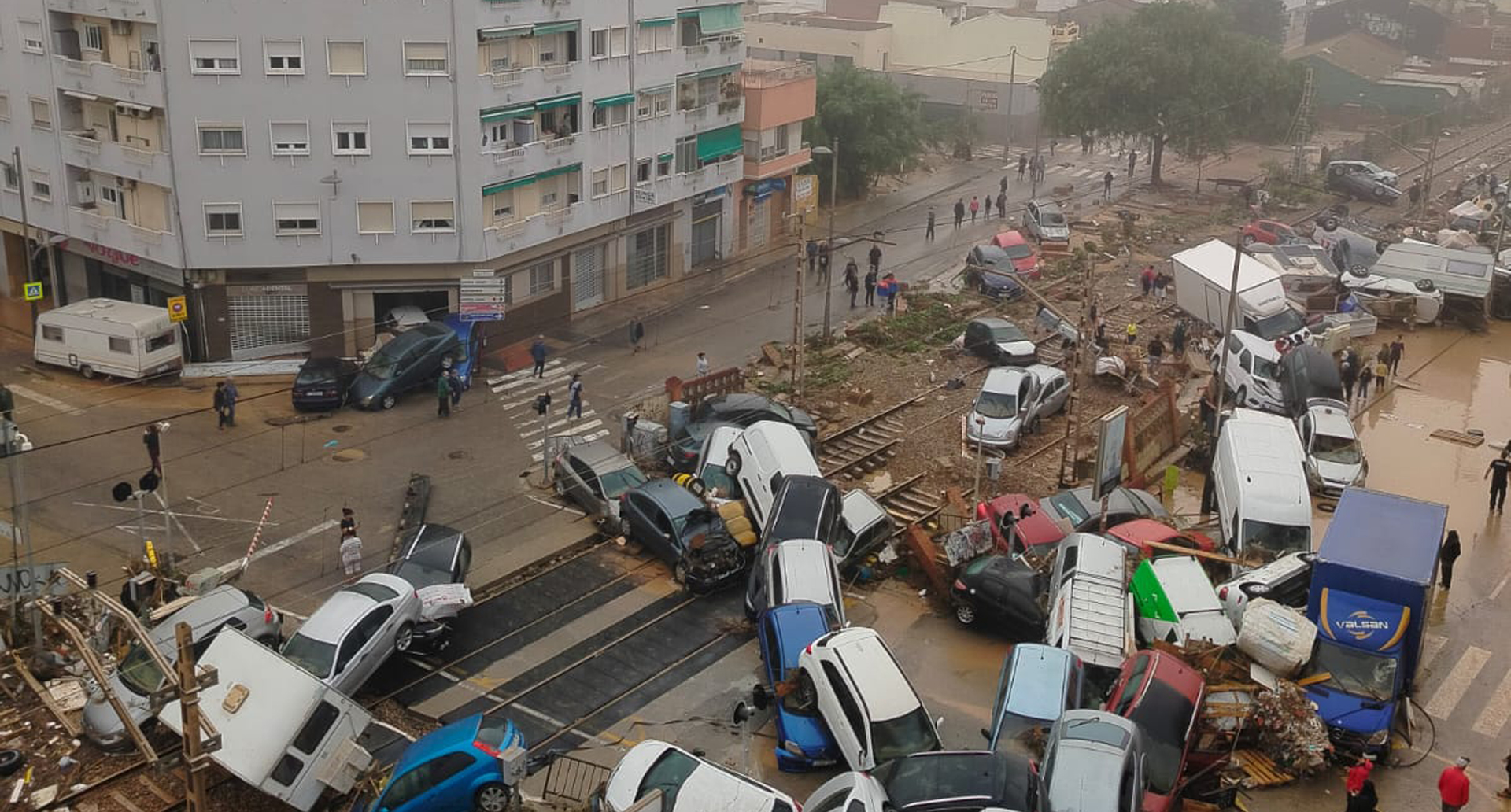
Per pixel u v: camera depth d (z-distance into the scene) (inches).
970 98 3668.8
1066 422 1654.8
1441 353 2037.4
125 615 853.8
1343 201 3014.3
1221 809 924.6
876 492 1441.9
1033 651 979.9
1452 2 5275.6
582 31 1950.1
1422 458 1612.9
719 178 2354.8
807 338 1971.0
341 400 1676.9
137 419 1626.5
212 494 1422.2
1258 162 3459.6
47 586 1106.7
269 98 1722.4
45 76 1844.2
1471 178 3233.3
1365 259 2341.3
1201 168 3299.7
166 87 1696.6
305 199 1772.9
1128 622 1061.1
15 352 1861.5
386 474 1489.9
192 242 1761.8
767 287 2283.5
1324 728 971.9
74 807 899.4
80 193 1894.7
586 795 909.8
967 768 821.2
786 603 1085.1
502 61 1852.9
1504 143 3814.0
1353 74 4082.2
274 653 924.0
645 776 850.8
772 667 1035.3
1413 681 1051.9
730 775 844.0
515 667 1103.6
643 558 1304.1
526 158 1889.8
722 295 2234.3
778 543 1176.2
